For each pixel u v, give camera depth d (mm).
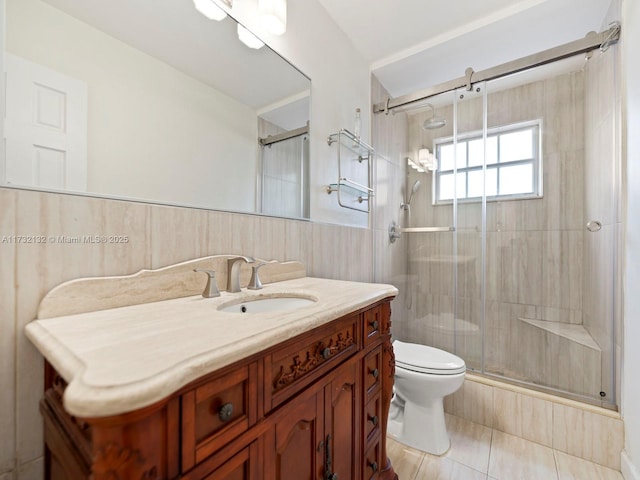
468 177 2246
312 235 1518
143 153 877
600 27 1658
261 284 1132
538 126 2057
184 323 630
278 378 641
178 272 917
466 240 2256
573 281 1947
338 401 844
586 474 1326
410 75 2197
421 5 1598
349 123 1860
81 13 763
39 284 667
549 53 1644
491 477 1301
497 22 1657
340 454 852
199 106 1041
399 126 2418
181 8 990
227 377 522
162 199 914
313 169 1546
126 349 479
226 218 1097
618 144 1440
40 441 666
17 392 638
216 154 1090
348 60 1858
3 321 622
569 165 1972
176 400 442
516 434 1594
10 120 643
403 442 1521
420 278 2400
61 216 704
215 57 1093
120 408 347
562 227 1990
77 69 751
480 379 1740
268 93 1303
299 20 1461
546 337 1936
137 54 875
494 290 2158
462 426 1683
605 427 1385
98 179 775
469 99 2160
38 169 677
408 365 1512
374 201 2127
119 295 781
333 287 1139
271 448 620
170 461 433
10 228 632
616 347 1433
